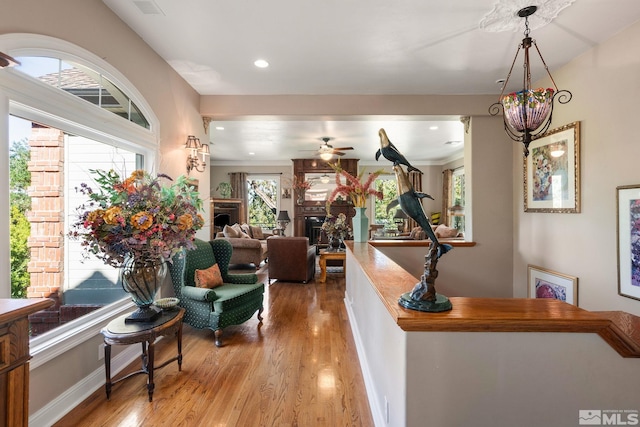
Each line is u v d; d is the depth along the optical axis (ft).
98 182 6.54
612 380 3.60
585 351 3.62
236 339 9.91
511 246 12.80
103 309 7.62
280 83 11.64
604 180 8.54
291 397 6.83
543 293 10.94
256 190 31.22
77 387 6.58
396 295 4.58
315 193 29.35
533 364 3.66
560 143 10.06
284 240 17.42
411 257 13.10
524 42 7.63
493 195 12.81
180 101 11.00
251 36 8.45
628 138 7.87
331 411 6.36
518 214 12.48
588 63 9.04
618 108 8.13
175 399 6.75
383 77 11.09
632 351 3.51
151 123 9.21
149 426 5.91
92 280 7.47
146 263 6.99
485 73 10.73
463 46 8.93
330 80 11.36
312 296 14.89
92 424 5.94
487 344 3.69
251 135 20.01
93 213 6.29
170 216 6.77
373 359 6.48
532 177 11.51
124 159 8.61
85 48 6.63
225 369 8.04
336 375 7.73
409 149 24.40
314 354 8.87
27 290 5.90
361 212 12.01
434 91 12.37
